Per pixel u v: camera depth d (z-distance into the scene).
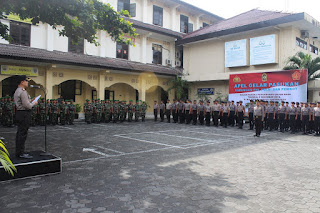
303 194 4.34
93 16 7.51
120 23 8.48
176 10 25.02
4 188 4.41
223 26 22.23
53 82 16.50
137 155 7.14
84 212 3.56
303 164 6.38
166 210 3.67
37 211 3.56
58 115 14.71
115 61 19.28
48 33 16.31
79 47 18.06
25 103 5.20
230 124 17.08
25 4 7.41
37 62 15.16
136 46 21.69
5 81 16.00
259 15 21.17
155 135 11.29
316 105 13.41
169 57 24.64
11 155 5.59
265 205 3.87
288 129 15.19
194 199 4.07
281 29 18.25
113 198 4.06
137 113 17.95
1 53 13.19
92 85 18.62
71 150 7.66
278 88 16.64
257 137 11.34
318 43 21.98
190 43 23.72
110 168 5.78
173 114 18.23
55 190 4.36
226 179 5.09
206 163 6.34
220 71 21.89
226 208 3.75
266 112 14.43
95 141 9.33
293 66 16.59
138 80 21.48
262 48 18.84
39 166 5.10
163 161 6.48
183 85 22.69
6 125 13.25
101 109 16.42
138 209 3.69
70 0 7.11
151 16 22.95
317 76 16.25
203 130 13.80
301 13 16.41
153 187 4.58
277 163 6.44
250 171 5.68
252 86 17.95
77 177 5.08
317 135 12.41
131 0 21.55
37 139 9.46
